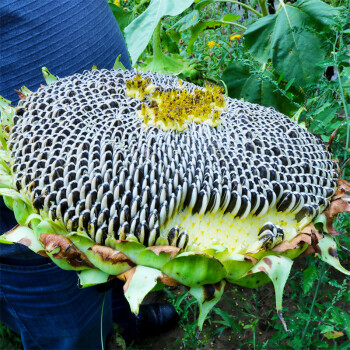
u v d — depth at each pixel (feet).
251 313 5.19
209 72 7.82
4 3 3.54
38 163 2.57
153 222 2.32
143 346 5.27
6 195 2.51
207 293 2.35
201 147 2.67
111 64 4.35
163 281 2.31
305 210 2.53
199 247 2.40
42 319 4.30
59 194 2.42
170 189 2.39
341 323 3.86
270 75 6.07
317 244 2.51
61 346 4.52
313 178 2.69
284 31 5.66
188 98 3.05
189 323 5.43
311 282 3.84
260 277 2.41
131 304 2.20
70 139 2.64
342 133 4.72
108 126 2.77
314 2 5.61
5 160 2.80
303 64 5.63
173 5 5.21
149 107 2.94
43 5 3.70
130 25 5.32
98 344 4.79
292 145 2.86
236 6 10.11
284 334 4.23
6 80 3.72
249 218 2.51
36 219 2.47
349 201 2.71
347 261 5.78
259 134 2.86
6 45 3.63
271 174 2.58
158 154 2.50
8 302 4.24
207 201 2.41
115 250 2.34
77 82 3.28
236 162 2.59
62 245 2.32
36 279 4.00
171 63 6.50
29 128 2.85
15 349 5.40
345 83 4.82
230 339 5.15
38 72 3.78
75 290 4.17
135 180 2.40
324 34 5.44
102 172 2.45
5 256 3.83
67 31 3.85
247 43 6.03
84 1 4.04
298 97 5.98
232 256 2.32
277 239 2.42
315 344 4.12
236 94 6.18
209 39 9.41
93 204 2.39
